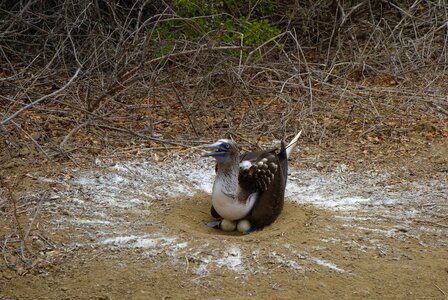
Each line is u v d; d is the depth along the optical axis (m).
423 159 16.27
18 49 22.02
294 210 13.52
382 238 12.38
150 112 18.56
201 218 13.36
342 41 23.08
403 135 17.67
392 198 14.12
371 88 20.41
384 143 17.20
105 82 19.23
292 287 10.78
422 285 10.97
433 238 12.46
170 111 18.72
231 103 19.25
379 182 14.93
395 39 23.31
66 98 18.69
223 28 20.03
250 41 20.86
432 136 17.62
